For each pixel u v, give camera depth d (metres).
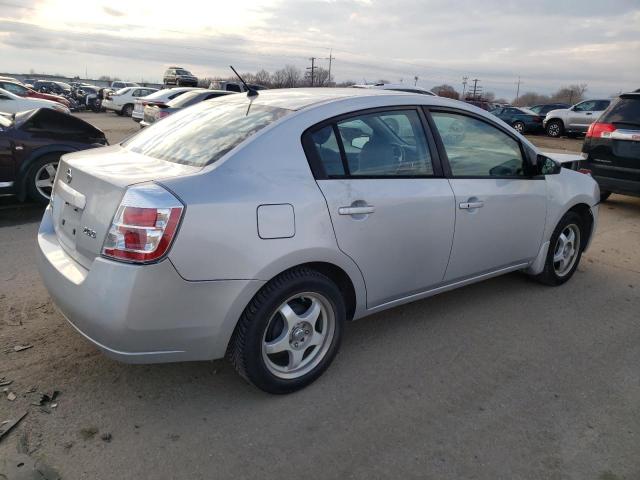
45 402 2.85
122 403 2.88
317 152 2.97
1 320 3.69
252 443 2.62
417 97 3.56
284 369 3.00
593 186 4.82
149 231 2.42
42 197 6.73
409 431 2.76
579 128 22.88
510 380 3.27
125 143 3.57
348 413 2.88
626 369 3.44
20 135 6.47
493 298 4.50
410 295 3.57
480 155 3.85
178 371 3.21
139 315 2.45
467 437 2.73
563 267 4.82
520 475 2.48
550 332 3.92
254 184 2.70
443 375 3.29
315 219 2.85
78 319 2.61
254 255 2.64
